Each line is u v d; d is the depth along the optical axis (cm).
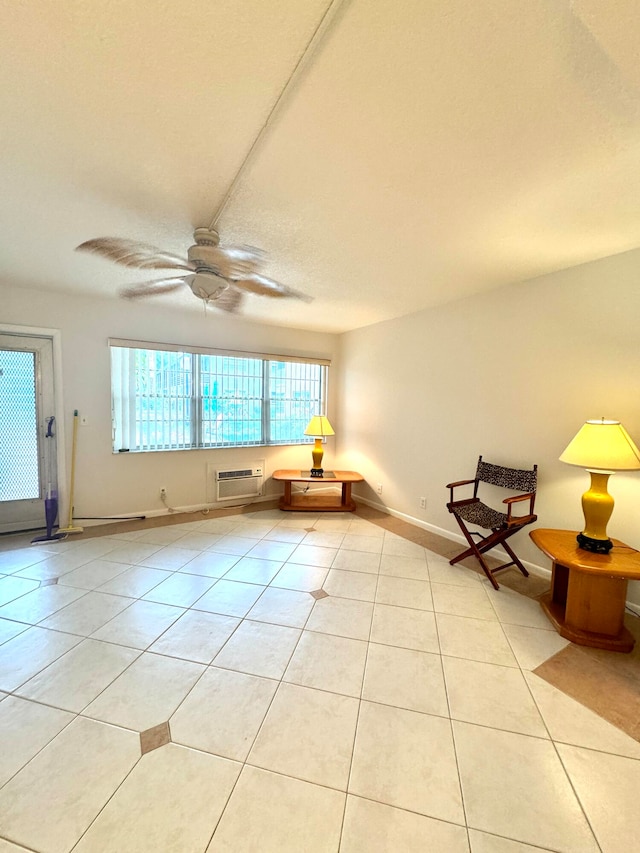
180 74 107
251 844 106
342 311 380
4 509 340
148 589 247
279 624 210
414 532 365
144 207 182
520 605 234
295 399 485
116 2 87
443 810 116
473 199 170
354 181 158
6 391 331
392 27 92
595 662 183
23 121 125
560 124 124
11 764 128
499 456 302
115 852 104
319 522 393
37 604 228
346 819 113
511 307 289
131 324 370
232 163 147
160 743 136
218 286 207
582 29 92
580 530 251
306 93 112
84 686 163
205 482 427
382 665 179
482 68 103
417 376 379
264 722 146
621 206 174
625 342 226
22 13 90
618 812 115
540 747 137
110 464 372
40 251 240
